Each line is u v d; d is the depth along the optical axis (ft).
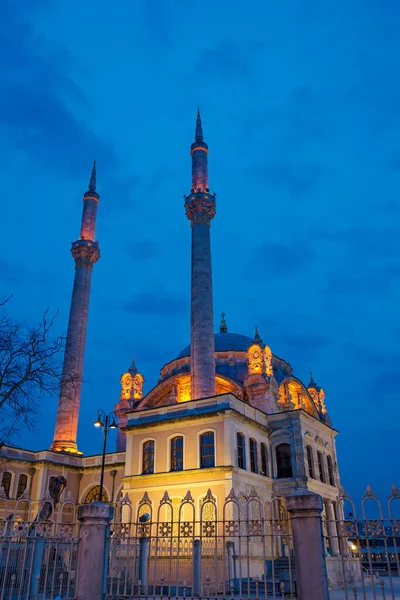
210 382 143.84
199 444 121.19
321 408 184.44
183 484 118.01
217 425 120.16
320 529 40.01
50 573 62.69
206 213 171.42
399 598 64.23
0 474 146.10
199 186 178.29
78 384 181.27
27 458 159.74
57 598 45.60
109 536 48.08
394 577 116.16
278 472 135.54
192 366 147.43
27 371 97.81
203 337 148.97
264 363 159.43
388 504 39.17
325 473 149.18
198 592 52.85
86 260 204.64
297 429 136.87
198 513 112.57
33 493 155.63
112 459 165.17
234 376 171.73
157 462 125.80
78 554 46.26
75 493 165.17
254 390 153.07
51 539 49.57
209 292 157.58
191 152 189.67
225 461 115.03
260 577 90.22
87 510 47.19
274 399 157.48
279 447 138.21
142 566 58.49
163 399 170.60
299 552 39.60
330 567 87.76
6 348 96.53
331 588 85.15
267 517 122.72
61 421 175.42
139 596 47.32
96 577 45.06
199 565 54.34
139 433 132.46
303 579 38.73
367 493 40.42
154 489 122.11
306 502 40.52
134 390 187.62
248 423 128.98
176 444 126.00
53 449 171.32
